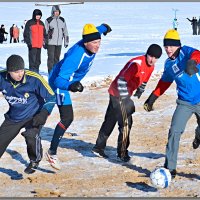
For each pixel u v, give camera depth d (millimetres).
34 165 8047
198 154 9227
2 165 8883
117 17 63156
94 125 11688
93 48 8289
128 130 8797
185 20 60625
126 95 8648
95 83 16156
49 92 7633
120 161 9023
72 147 9953
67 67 8258
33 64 17906
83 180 8031
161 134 10695
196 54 7609
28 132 7930
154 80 16672
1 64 20719
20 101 7742
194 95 7719
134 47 27906
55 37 17781
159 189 7551
